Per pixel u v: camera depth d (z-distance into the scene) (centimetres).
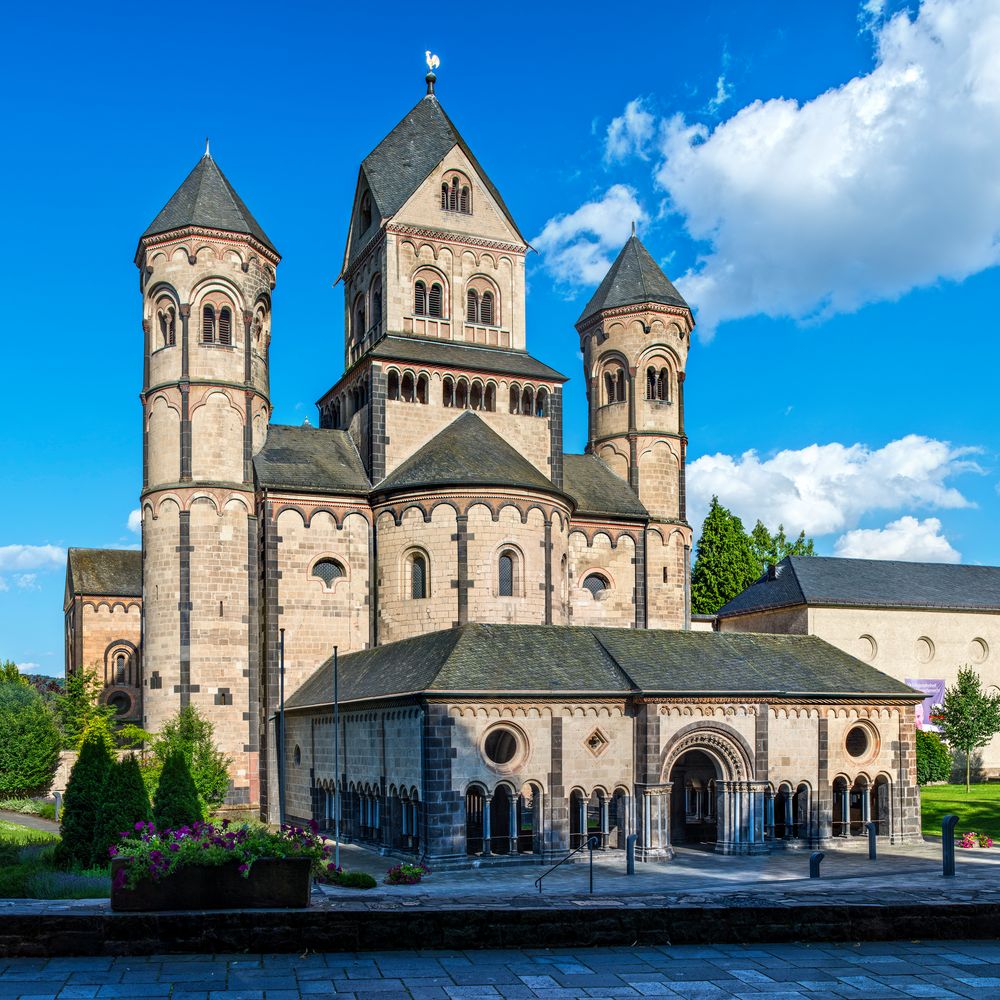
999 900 2258
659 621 7362
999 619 8750
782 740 5078
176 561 6247
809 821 5078
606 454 7681
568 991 1792
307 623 6303
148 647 6306
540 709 4588
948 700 8150
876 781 5338
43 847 4612
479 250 7306
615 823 4897
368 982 1816
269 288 6875
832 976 1908
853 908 2164
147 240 6575
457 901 2178
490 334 7262
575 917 2088
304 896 2097
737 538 11412
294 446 6756
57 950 1931
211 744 5978
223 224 6544
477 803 5475
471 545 6022
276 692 6184
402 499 6253
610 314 7731
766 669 5253
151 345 6588
